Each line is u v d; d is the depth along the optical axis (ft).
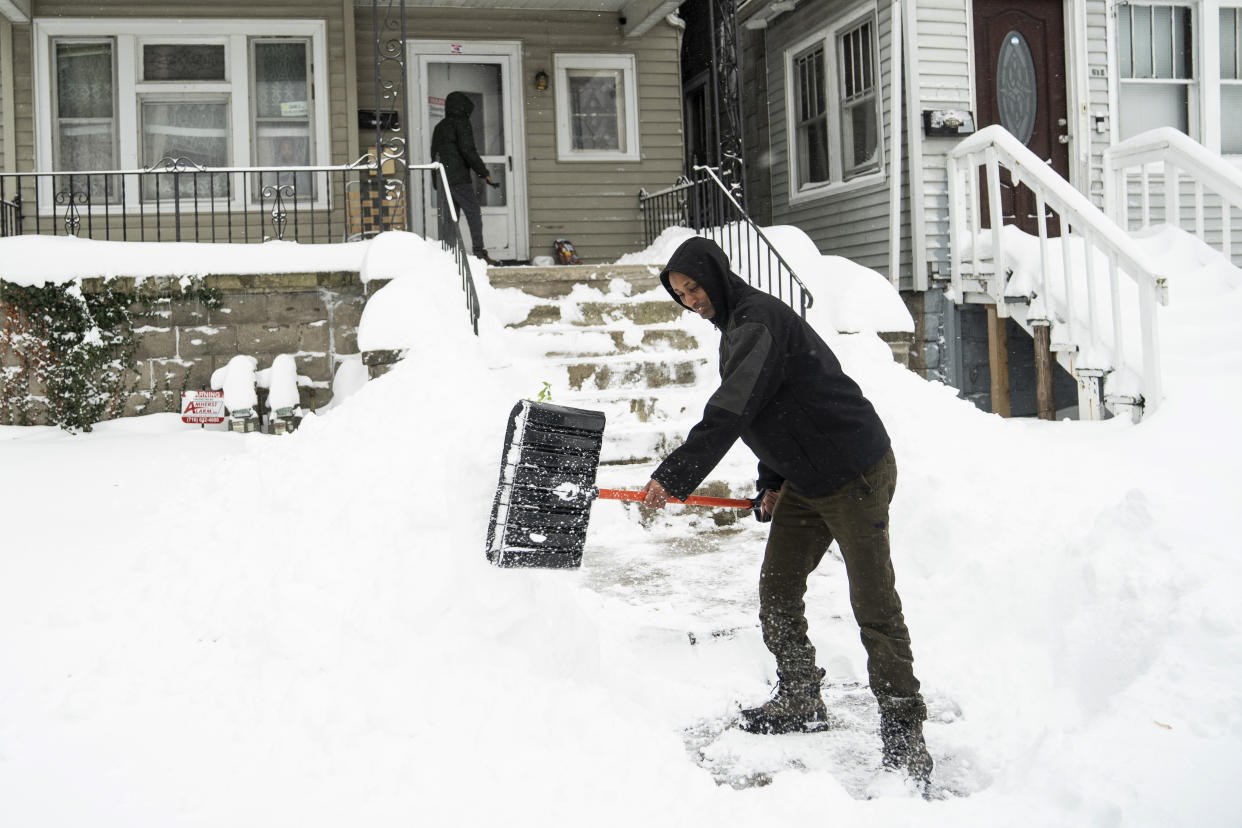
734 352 8.76
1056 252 25.58
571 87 35.73
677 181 34.78
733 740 9.47
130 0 30.68
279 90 31.81
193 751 8.32
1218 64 32.01
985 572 12.39
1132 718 8.14
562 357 22.40
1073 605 10.87
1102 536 11.43
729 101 30.58
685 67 44.70
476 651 9.75
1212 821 6.77
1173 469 15.40
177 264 23.18
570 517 9.42
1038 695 9.80
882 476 8.89
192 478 16.75
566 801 7.61
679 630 12.24
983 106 29.78
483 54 34.55
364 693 9.05
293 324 23.95
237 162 31.45
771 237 26.04
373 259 22.61
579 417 9.32
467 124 29.81
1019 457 16.30
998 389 26.58
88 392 22.82
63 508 15.15
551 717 8.84
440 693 9.08
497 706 8.93
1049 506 13.66
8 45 30.07
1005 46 29.96
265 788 7.73
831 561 15.15
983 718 9.64
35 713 8.93
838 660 11.32
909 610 12.44
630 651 11.64
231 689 9.40
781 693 9.78
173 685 9.49
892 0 29.48
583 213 35.58
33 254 22.50
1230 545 10.39
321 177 31.91
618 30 35.70
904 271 29.89
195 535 12.57
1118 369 20.42
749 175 41.22
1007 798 7.66
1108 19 30.42
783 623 9.73
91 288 22.74
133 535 13.42
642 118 36.04
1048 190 23.00
